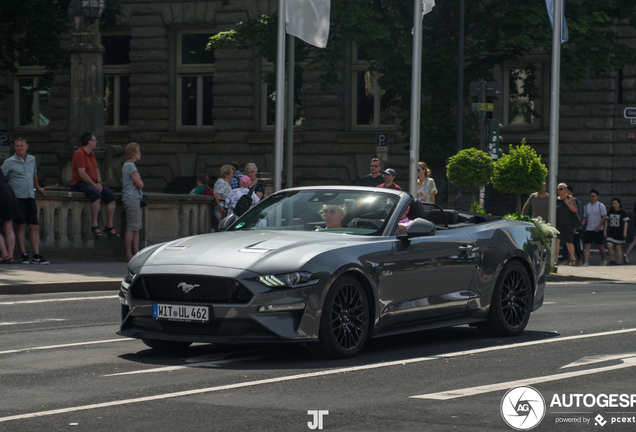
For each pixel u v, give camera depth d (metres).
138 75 36.03
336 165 34.31
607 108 31.53
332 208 8.43
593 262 24.17
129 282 7.55
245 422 5.21
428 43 26.94
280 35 17.69
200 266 7.20
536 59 33.00
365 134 33.78
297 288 7.12
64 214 17.44
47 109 37.47
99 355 7.76
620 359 7.55
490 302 9.02
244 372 6.88
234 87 35.06
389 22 26.92
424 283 8.27
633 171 31.44
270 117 35.34
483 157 18.81
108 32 36.72
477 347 8.35
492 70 32.12
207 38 36.12
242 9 34.75
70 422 5.21
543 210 20.55
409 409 5.58
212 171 35.44
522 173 18.50
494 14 28.08
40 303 11.95
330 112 34.25
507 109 33.66
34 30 31.44
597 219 22.64
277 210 8.62
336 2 25.25
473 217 9.79
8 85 37.50
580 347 8.29
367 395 6.01
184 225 19.41
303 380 6.55
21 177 16.08
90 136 17.48
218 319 7.07
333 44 28.47
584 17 26.23
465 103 28.19
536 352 7.97
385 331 7.94
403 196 8.59
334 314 7.45
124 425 5.14
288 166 23.91
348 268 7.47
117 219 18.06
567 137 32.06
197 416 5.36
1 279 13.67
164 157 35.88
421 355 7.80
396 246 8.02
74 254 17.47
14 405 5.71
